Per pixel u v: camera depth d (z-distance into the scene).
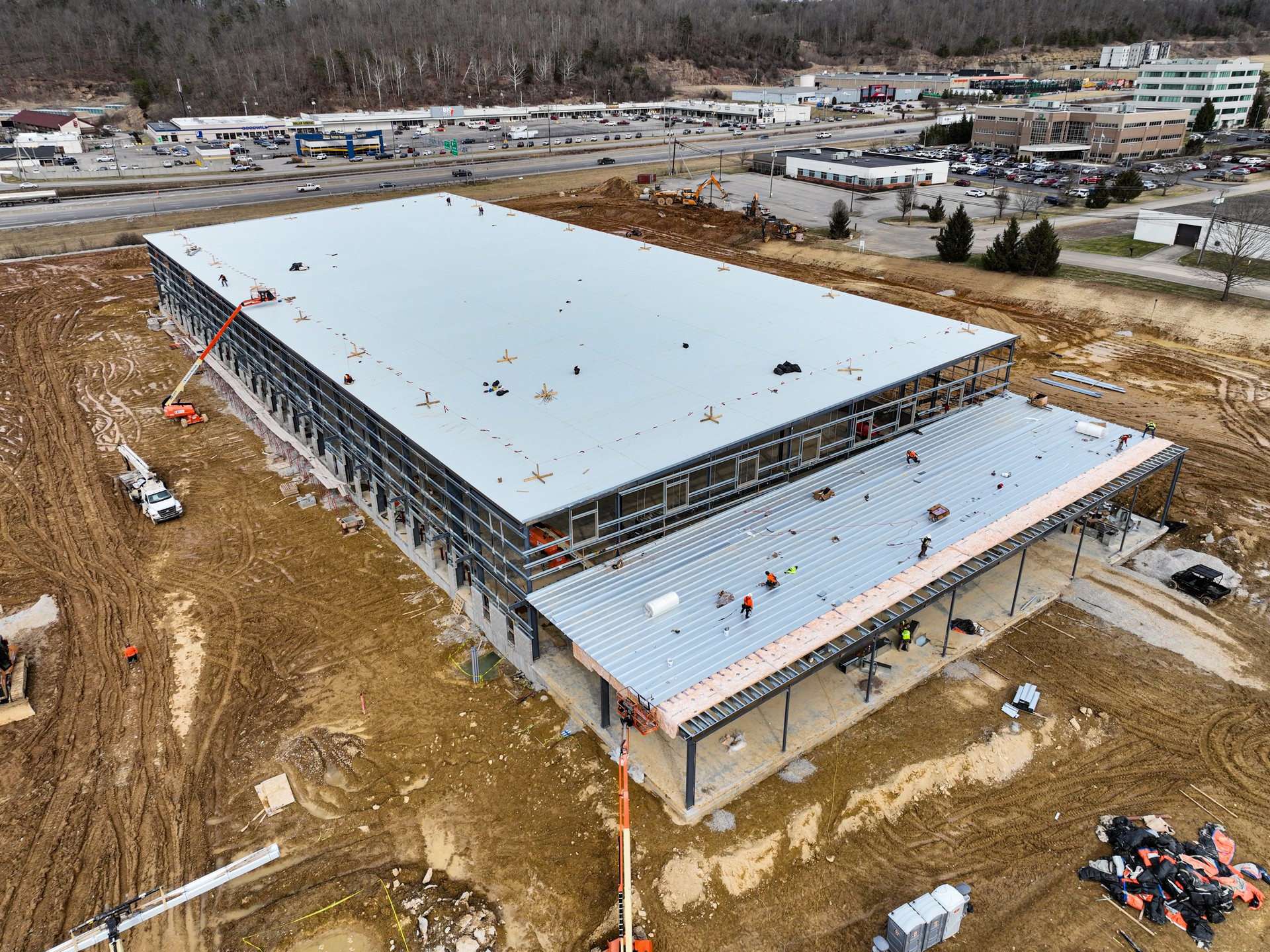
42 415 53.62
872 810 25.78
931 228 97.50
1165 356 61.28
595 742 28.08
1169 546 39.00
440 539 35.22
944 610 34.47
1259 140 156.12
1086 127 140.12
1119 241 87.38
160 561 38.56
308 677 31.41
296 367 44.91
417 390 37.84
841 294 50.97
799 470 37.56
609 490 29.78
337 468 45.50
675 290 51.59
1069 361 60.94
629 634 27.41
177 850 24.84
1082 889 23.59
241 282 53.84
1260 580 36.50
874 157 130.62
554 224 69.38
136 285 80.94
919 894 23.45
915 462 38.06
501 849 24.70
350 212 74.44
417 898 23.34
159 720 29.48
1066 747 28.09
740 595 29.33
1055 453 39.03
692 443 32.94
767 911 23.11
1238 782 26.72
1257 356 60.16
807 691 30.02
